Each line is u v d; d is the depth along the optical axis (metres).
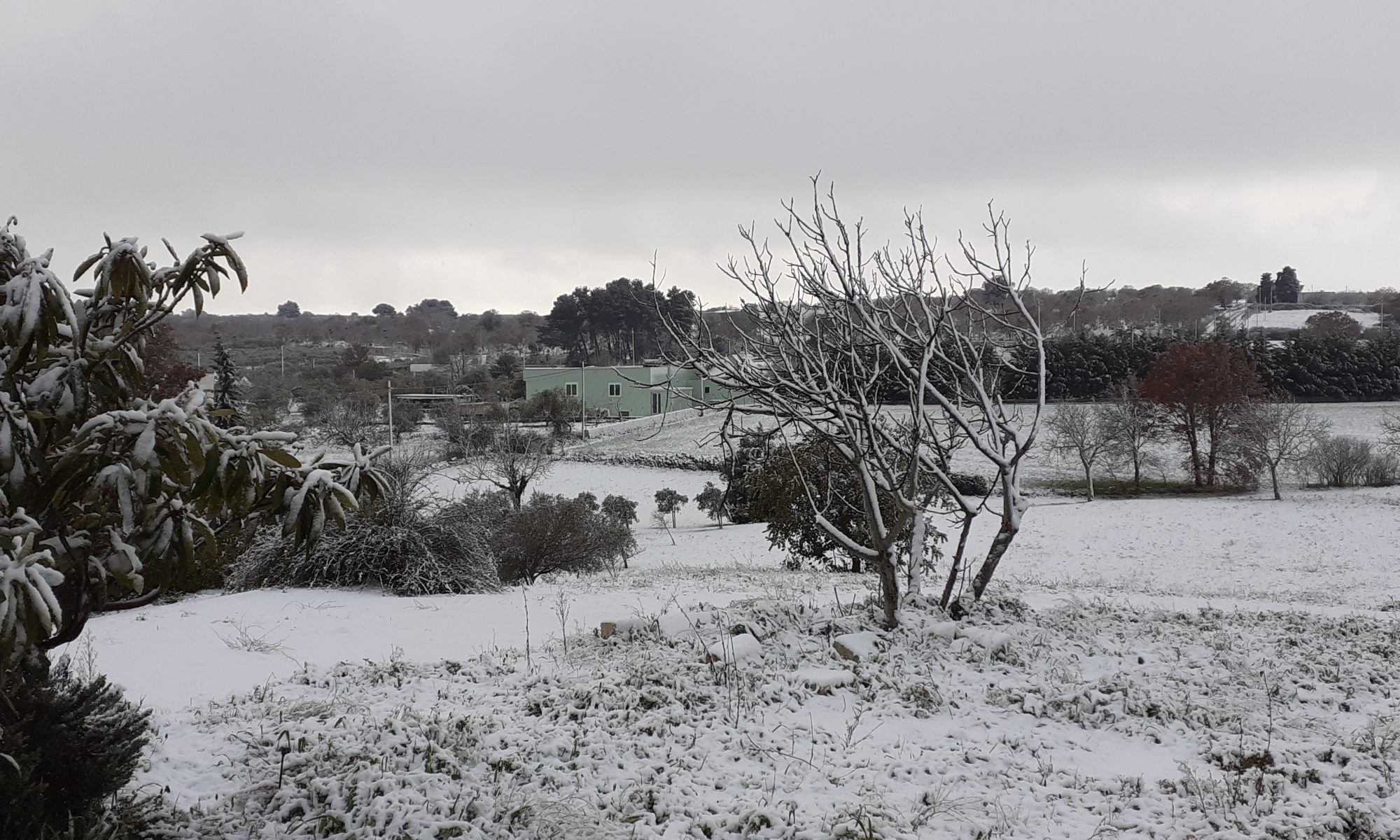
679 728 6.75
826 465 11.09
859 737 6.84
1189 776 6.05
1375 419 54.00
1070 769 6.38
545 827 5.11
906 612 9.70
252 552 14.88
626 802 5.46
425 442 44.69
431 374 89.94
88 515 4.05
